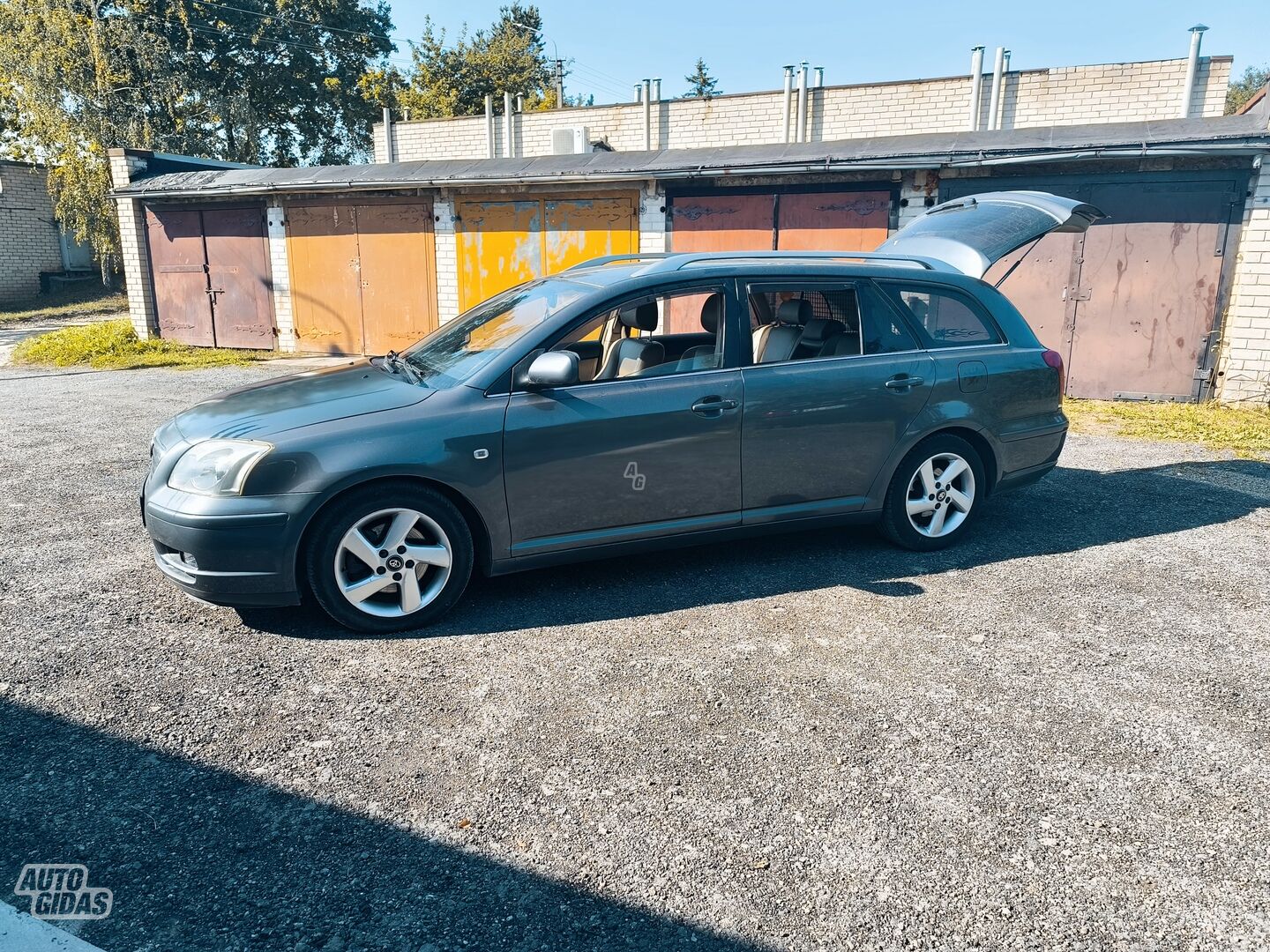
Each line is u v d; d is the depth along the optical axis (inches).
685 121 919.0
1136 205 366.3
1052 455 202.4
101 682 131.6
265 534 138.8
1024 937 83.2
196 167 634.8
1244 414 346.9
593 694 129.3
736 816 101.1
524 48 1967.3
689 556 190.1
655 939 82.8
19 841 95.6
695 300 170.4
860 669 137.3
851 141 426.0
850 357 178.2
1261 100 416.8
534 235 486.9
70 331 624.4
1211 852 95.3
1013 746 115.9
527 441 152.0
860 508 183.5
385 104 1560.0
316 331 563.8
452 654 142.3
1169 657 141.9
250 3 1374.3
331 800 103.7
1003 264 393.7
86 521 210.7
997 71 776.3
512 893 88.8
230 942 81.7
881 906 87.3
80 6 1080.2
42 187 1044.5
